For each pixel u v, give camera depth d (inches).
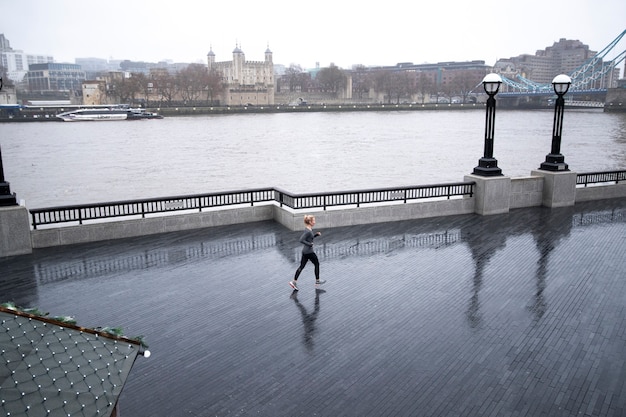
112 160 3125.0
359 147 3725.4
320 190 2241.6
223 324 410.0
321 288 486.6
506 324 407.2
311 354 362.3
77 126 5605.3
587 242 636.1
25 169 2800.2
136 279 511.2
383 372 338.3
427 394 313.6
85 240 636.7
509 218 767.1
